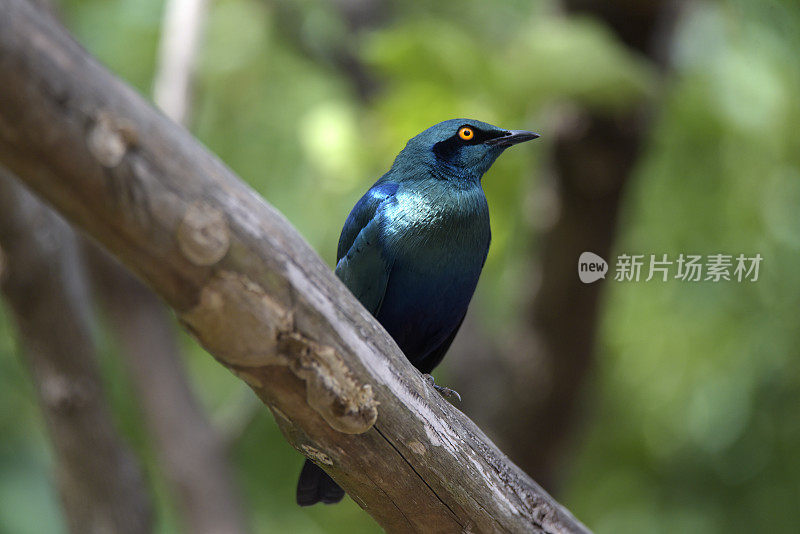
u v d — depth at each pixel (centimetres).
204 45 1341
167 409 1050
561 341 1225
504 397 1277
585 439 1470
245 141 1460
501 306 1501
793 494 1409
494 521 536
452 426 516
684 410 1407
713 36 1196
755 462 1420
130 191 366
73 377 834
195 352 1548
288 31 1429
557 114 1097
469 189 788
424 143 794
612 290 1271
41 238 750
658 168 1312
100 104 352
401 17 1426
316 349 437
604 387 1453
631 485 1530
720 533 1423
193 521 1057
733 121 1166
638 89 966
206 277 395
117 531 901
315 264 432
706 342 1343
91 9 1409
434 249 761
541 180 1199
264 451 1550
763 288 1300
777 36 1185
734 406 1351
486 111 1024
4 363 1330
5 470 1163
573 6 1099
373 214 771
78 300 810
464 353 1298
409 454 499
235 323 411
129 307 1030
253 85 1401
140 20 1362
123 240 378
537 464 1316
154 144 369
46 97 340
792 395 1344
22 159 351
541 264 1203
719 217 1309
